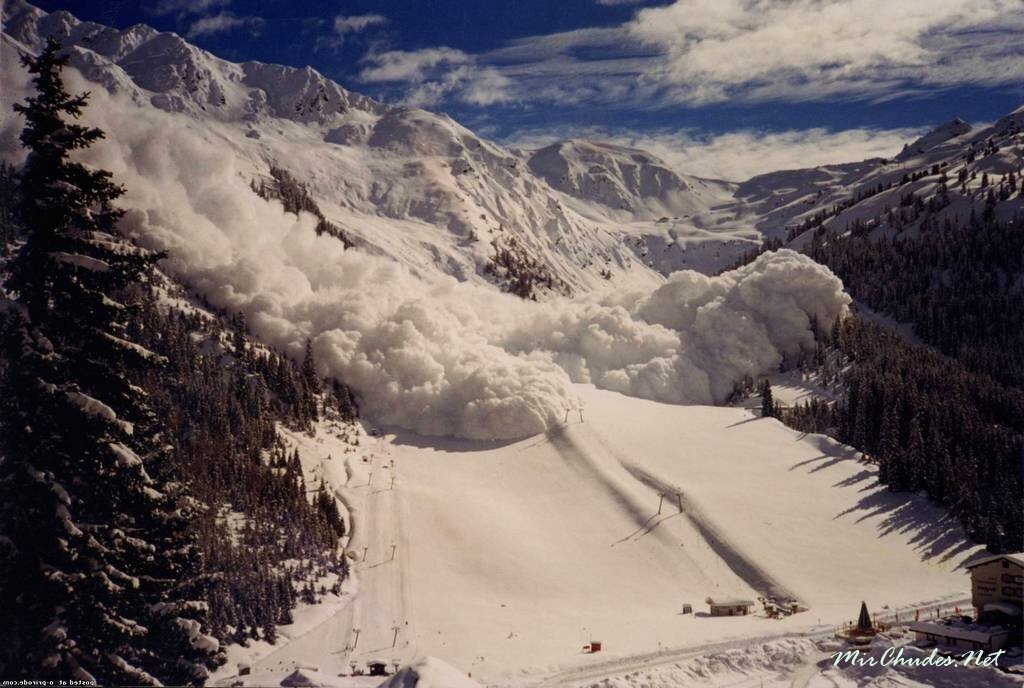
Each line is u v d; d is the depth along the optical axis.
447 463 188.50
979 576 113.06
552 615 129.38
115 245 58.12
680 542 155.12
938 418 189.62
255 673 100.31
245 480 140.50
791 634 118.81
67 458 56.22
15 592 53.75
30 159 57.16
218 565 115.00
